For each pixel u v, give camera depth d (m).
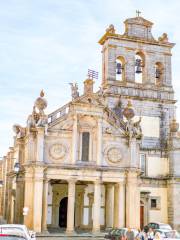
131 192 53.91
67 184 57.66
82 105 53.75
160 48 64.94
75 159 52.44
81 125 53.72
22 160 55.81
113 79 61.94
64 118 53.09
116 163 54.56
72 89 54.12
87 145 53.81
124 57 62.97
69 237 48.62
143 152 61.00
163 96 63.78
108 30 62.50
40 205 49.97
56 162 52.00
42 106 52.34
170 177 60.06
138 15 65.44
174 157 60.56
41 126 51.28
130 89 62.31
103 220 57.03
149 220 59.19
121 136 55.41
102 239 46.97
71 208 51.00
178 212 59.38
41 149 51.00
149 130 62.22
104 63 63.78
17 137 58.47
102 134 54.44
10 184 63.06
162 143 62.41
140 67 64.25
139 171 54.81
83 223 57.41
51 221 56.47
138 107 62.28
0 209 72.25
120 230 39.62
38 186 50.25
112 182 54.62
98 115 54.22
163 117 63.19
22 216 54.16
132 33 64.19
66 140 52.84
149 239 33.91
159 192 60.69
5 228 22.27
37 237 47.44
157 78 64.94
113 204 56.00
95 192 52.66
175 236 35.81
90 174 52.69
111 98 61.22
